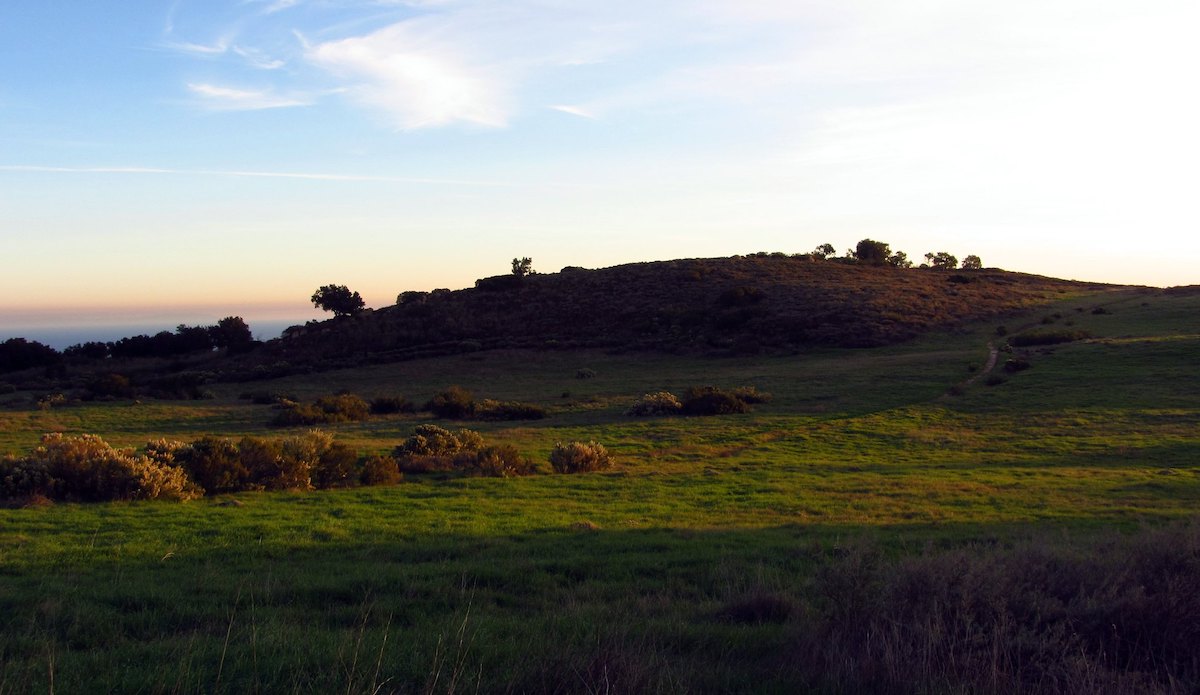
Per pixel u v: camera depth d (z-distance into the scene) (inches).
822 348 2608.3
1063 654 218.2
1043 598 251.6
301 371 2856.8
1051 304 3120.1
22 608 304.3
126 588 339.3
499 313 3508.9
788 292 3346.5
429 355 2960.1
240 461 769.6
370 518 588.1
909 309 2940.5
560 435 1374.3
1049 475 901.8
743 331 2903.5
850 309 2970.0
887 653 219.9
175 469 715.4
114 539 486.0
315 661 229.0
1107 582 257.4
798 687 215.6
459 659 231.5
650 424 1501.0
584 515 623.8
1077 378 1711.4
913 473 930.1
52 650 243.9
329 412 1724.9
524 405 1759.4
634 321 3221.0
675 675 218.8
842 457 1122.7
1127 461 1018.7
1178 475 887.7
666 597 330.6
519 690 207.5
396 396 1962.4
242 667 226.7
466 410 1752.0
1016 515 634.2
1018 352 2160.4
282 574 377.4
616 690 200.5
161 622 293.4
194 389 2337.6
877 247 4889.3
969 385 1761.8
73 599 319.3
